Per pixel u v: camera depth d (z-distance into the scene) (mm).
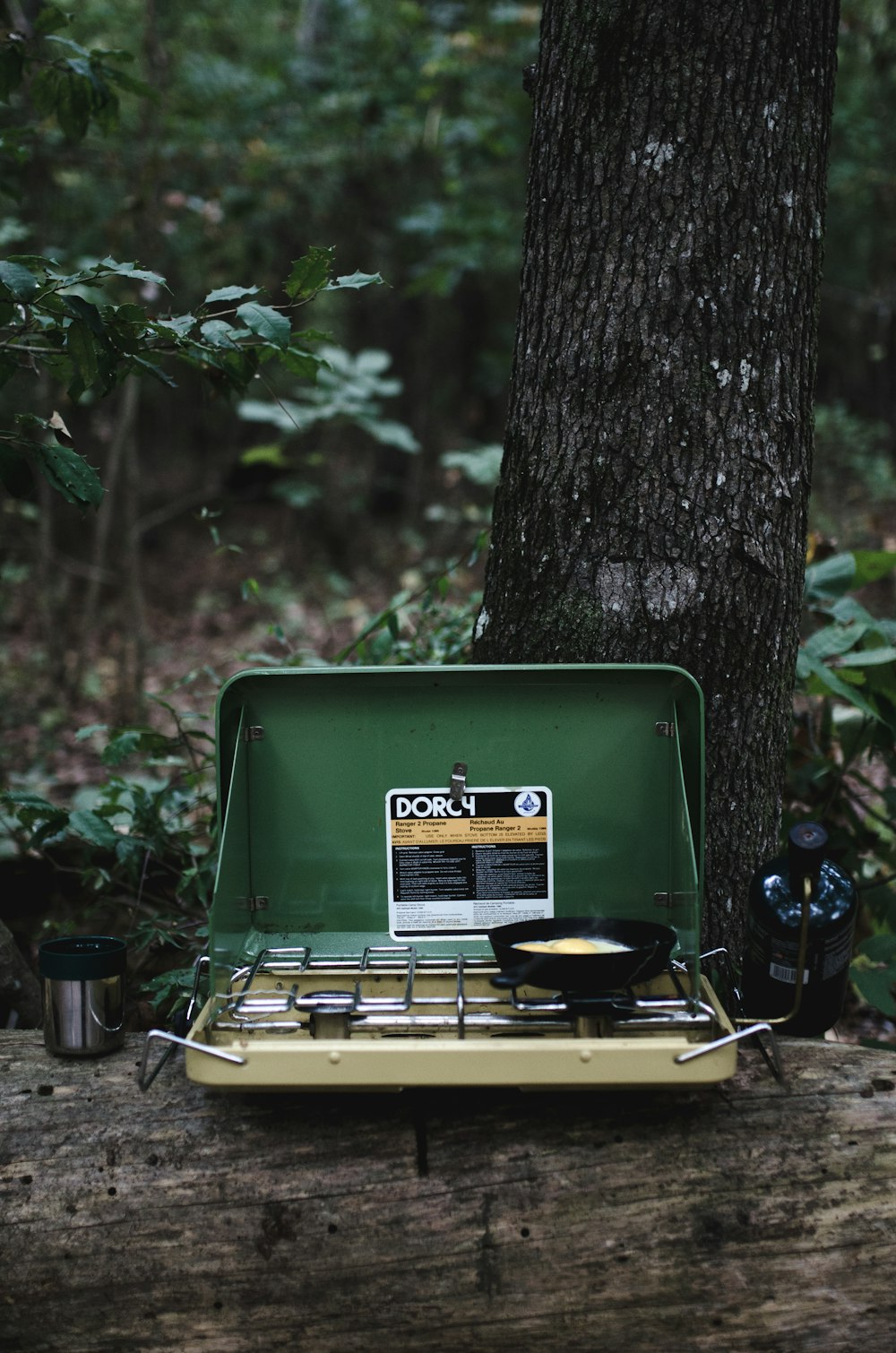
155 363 2500
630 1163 1786
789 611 2338
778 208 2189
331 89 8891
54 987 1985
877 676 2861
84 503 2201
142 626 6684
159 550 13422
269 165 7785
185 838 3131
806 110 2217
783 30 2166
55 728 6602
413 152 9688
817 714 3318
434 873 2096
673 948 1969
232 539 13672
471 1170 1787
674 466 2207
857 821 3184
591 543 2256
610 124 2189
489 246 9102
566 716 2061
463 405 15477
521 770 2074
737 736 2293
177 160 7355
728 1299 1734
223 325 2236
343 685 2037
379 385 5324
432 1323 1754
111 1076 1958
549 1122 1828
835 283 11914
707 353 2188
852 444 10570
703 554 2219
